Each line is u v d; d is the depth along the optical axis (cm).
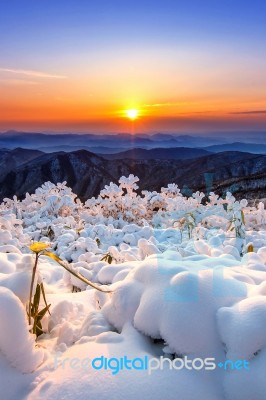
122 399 144
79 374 156
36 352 171
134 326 190
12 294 175
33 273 201
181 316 172
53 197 745
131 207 774
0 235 494
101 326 200
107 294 242
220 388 155
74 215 772
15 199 788
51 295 267
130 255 369
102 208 802
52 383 157
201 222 581
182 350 167
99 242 532
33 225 684
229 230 483
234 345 159
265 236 506
